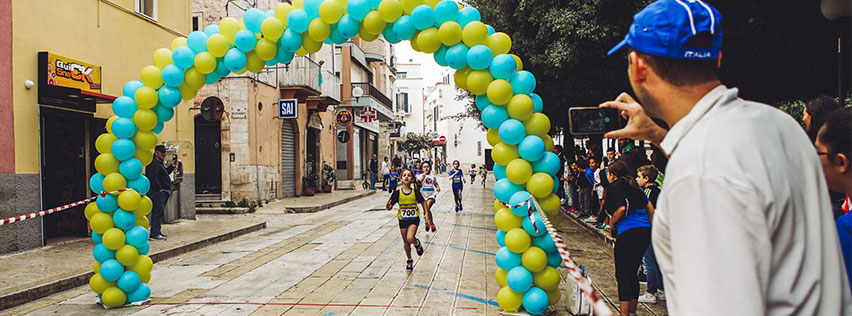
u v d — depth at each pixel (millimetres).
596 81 11062
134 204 5867
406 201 7578
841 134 1860
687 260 1121
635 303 4785
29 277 6660
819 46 7961
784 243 1138
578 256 8516
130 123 5992
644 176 5707
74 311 5625
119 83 11023
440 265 7891
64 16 9531
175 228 11898
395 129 44781
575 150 18297
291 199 21484
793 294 1133
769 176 1127
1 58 8266
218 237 10648
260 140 19688
